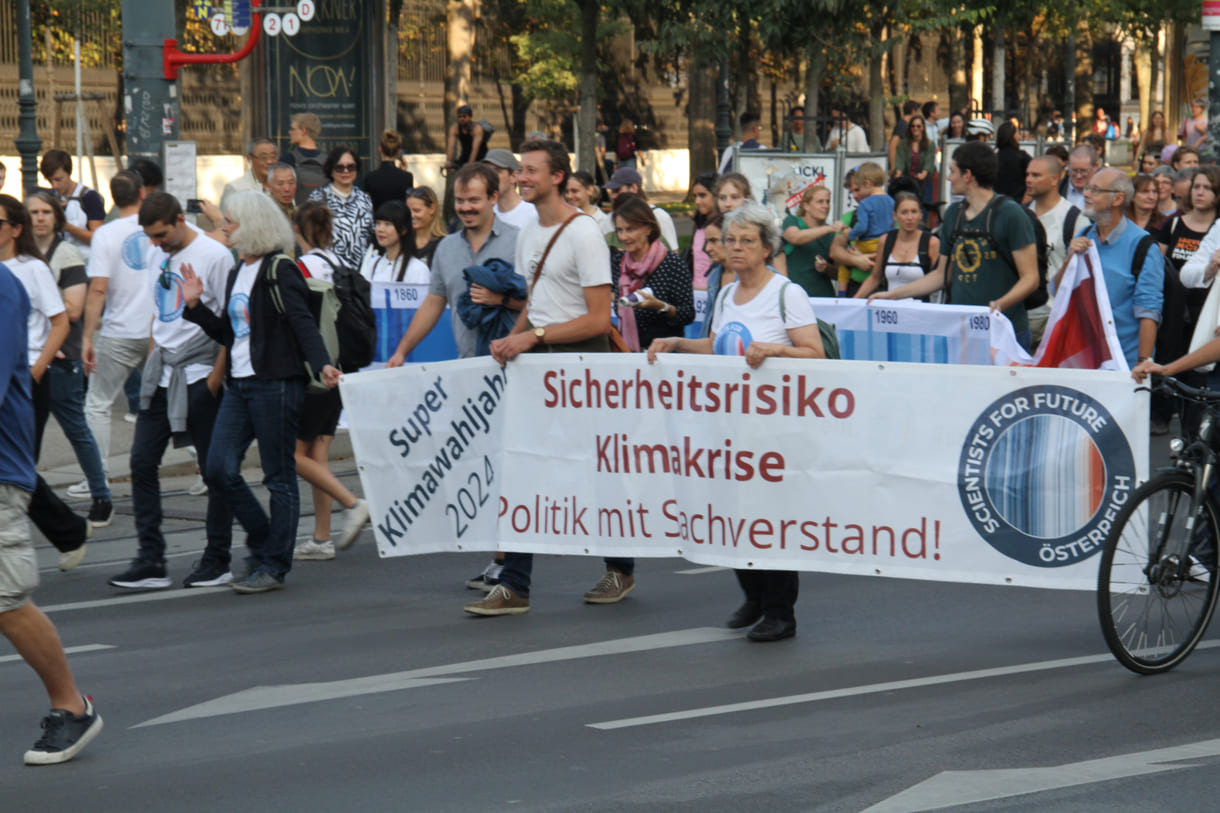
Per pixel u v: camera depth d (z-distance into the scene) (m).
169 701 7.21
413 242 13.66
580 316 8.80
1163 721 6.68
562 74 40.75
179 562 10.45
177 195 14.91
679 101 50.97
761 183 20.02
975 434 7.92
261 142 14.55
